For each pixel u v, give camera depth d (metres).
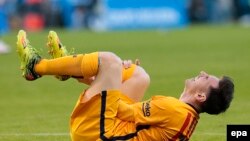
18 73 27.42
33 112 18.61
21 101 20.62
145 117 11.92
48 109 19.08
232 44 38.19
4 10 50.22
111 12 51.47
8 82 24.86
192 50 35.47
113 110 11.92
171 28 51.28
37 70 12.43
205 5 55.25
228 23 55.72
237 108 18.50
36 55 12.48
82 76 12.25
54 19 51.66
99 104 11.89
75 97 21.27
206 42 39.75
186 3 54.44
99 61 12.02
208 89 12.04
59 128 16.28
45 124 16.81
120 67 12.08
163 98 12.02
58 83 24.23
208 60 30.72
